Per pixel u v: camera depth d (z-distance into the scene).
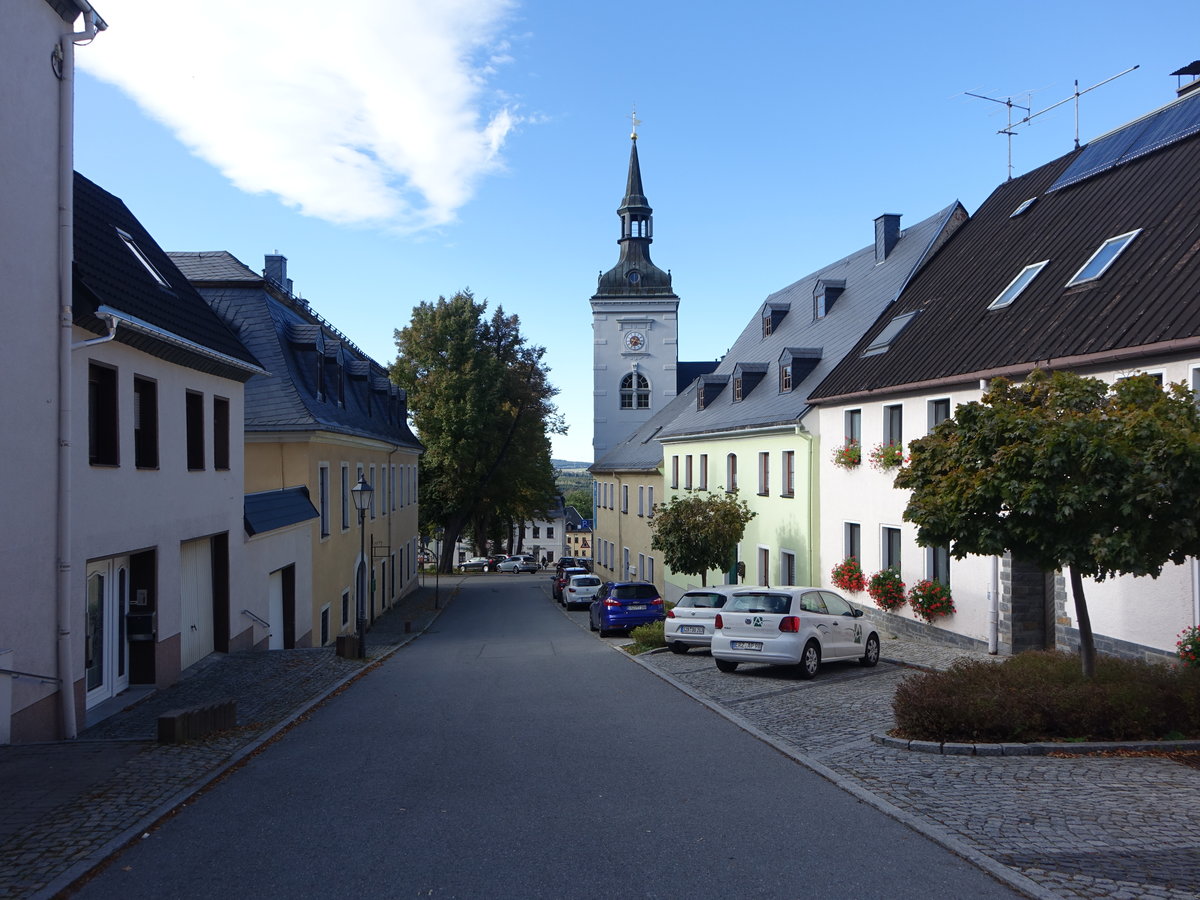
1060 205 19.75
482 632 29.17
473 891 5.33
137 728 11.34
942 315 20.31
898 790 7.47
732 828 6.54
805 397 25.62
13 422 9.73
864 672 15.46
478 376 51.50
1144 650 12.82
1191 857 5.73
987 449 9.19
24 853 5.93
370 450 32.75
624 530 50.16
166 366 14.30
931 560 18.89
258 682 14.83
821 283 31.34
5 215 9.58
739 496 30.62
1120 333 13.23
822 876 5.55
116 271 13.38
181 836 6.41
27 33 10.04
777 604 15.21
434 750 9.51
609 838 6.32
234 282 26.25
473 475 54.88
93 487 11.67
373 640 26.55
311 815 6.95
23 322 9.94
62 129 10.77
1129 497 8.24
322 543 24.97
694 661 17.91
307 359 26.33
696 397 39.56
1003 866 5.62
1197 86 20.22
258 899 5.23
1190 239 13.89
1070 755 8.54
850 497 22.31
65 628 10.67
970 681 9.51
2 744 9.43
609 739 10.08
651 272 63.31
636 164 63.94
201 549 16.80
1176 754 8.48
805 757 8.91
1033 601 16.30
